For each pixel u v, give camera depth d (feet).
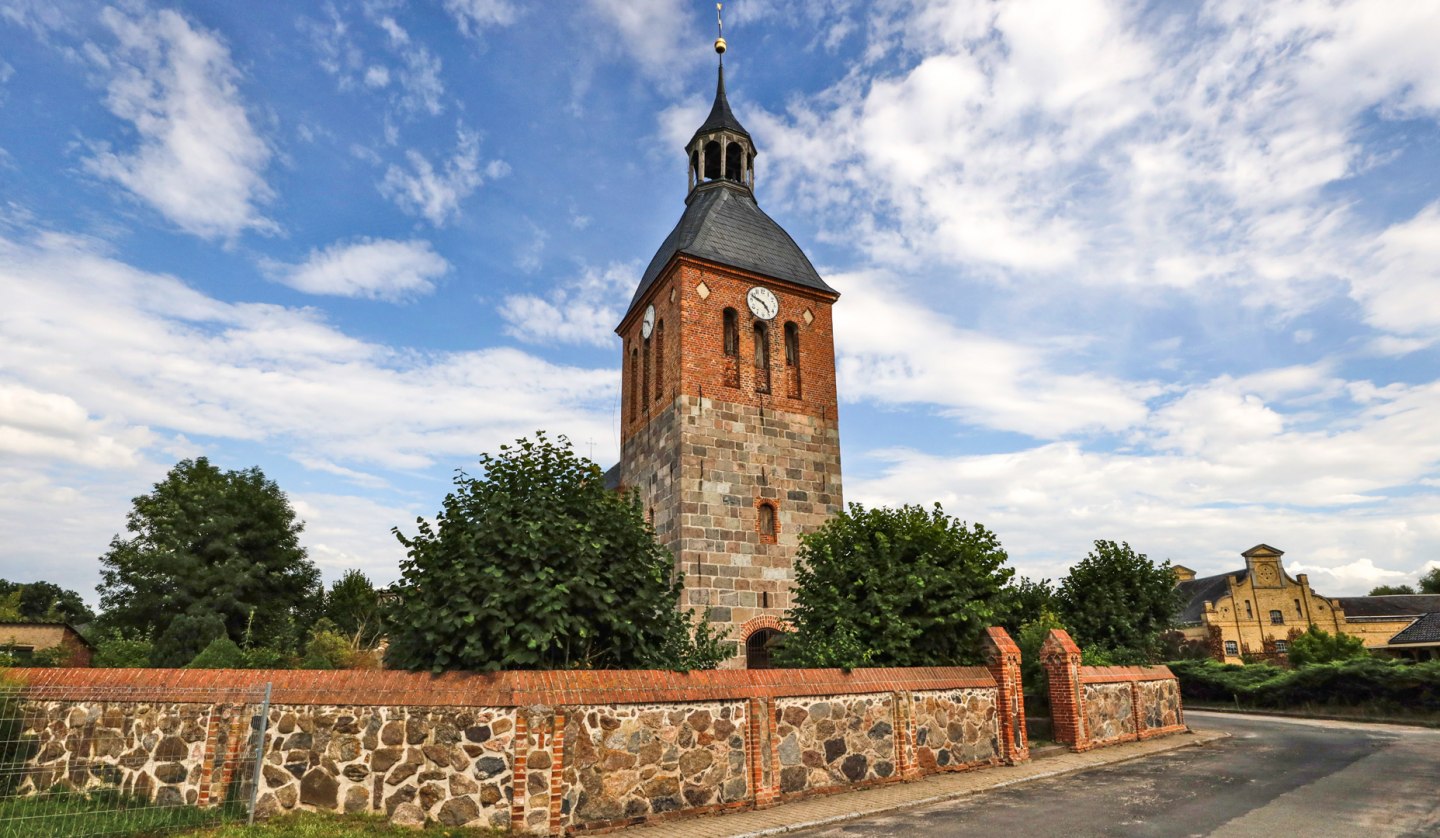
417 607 36.19
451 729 32.89
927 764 48.37
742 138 106.11
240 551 138.92
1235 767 53.36
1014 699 54.85
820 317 96.12
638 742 36.01
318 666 98.48
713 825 35.50
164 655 119.03
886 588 54.60
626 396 104.88
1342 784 46.26
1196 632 202.80
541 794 32.24
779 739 41.45
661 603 41.47
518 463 39.55
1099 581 88.69
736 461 84.74
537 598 35.42
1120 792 43.78
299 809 33.12
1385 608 212.43
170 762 34.60
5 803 33.47
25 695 36.55
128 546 143.33
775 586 82.53
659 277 93.09
